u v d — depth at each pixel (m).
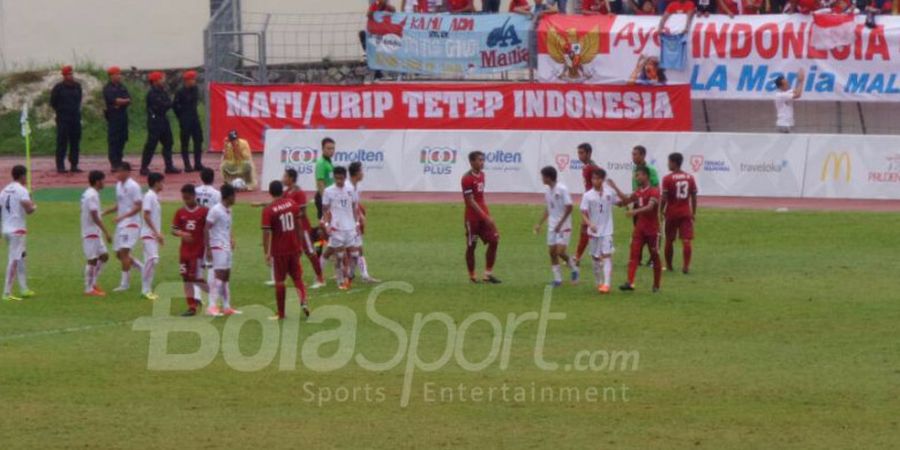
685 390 52.88
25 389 53.59
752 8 122.00
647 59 119.75
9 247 72.62
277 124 125.25
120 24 152.50
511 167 106.38
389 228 95.19
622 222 96.25
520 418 49.47
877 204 99.81
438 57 127.62
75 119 123.69
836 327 63.81
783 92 117.00
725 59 119.19
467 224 75.25
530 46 124.38
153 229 72.75
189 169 122.81
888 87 116.31
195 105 122.38
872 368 56.00
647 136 103.12
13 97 148.62
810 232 90.88
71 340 62.34
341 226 74.31
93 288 73.94
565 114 119.88
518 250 87.06
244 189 110.50
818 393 52.28
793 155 101.88
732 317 66.25
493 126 121.38
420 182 107.81
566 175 104.81
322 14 145.62
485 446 46.16
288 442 46.78
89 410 50.69
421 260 83.75
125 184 74.50
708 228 92.75
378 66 129.25
